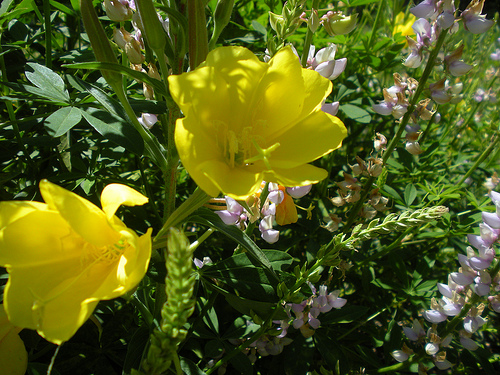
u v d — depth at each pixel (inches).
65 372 9.8
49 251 6.1
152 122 10.0
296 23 8.4
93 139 11.6
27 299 5.8
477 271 9.8
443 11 9.8
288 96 6.6
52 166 12.0
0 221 5.9
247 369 10.0
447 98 10.6
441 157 17.8
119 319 10.6
